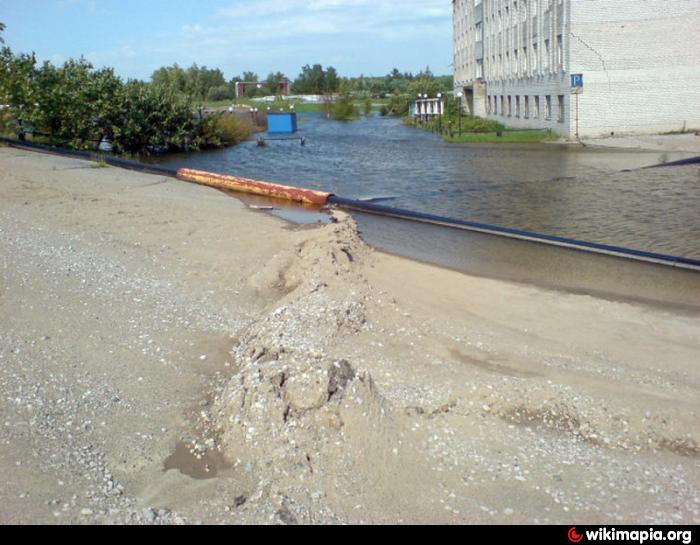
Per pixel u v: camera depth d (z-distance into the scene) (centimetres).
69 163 2223
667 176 1941
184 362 694
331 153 3225
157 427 574
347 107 7112
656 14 3234
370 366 678
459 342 753
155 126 3344
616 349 747
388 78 13725
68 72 3198
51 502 463
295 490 486
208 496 482
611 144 2984
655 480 511
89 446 539
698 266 1075
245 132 4334
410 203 1730
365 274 998
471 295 935
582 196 1700
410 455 527
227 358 710
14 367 650
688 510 476
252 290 918
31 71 3002
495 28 5003
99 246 1089
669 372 690
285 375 571
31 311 785
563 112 3481
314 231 1223
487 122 4459
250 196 1858
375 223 1505
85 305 820
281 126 4872
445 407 606
